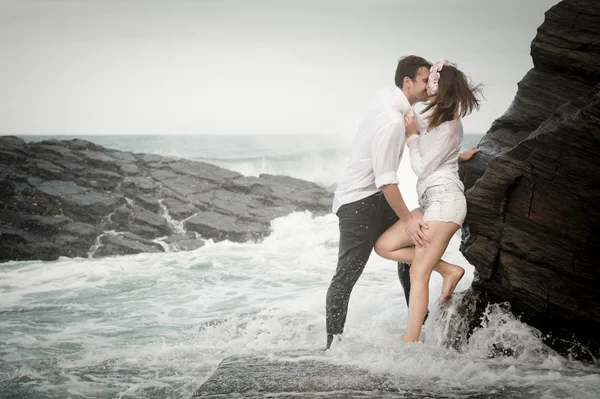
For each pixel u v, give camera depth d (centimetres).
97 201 1148
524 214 397
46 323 575
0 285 758
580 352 388
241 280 777
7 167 1280
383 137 387
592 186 372
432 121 400
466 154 447
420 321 394
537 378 329
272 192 1316
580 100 385
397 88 416
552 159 383
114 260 930
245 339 493
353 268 419
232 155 2861
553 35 439
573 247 382
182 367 430
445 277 412
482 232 416
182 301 665
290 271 832
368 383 323
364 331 459
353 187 414
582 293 383
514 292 403
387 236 418
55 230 1030
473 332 408
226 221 1131
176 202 1210
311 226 1137
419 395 302
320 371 349
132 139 3594
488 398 295
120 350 473
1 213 1059
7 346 494
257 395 311
